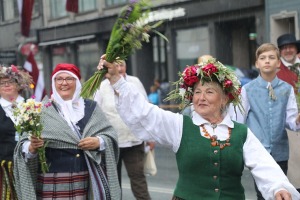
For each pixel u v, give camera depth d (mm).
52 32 27344
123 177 10422
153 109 3816
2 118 5473
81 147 4789
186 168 3750
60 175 4766
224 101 3854
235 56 20375
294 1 17375
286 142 5543
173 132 3797
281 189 3533
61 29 26953
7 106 5555
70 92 4949
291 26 18156
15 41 26750
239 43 20312
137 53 23438
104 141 4895
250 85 5656
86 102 5074
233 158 3705
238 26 20344
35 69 23359
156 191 8961
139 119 3812
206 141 3734
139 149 6887
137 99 3820
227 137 3754
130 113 3822
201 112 3791
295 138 5535
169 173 10820
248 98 5609
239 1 19312
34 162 4820
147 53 23375
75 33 26312
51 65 27812
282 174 3639
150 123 3799
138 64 23438
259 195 5523
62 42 27047
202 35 21000
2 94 5625
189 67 3869
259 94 5570
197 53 21266
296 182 5516
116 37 3725
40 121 4727
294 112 5520
